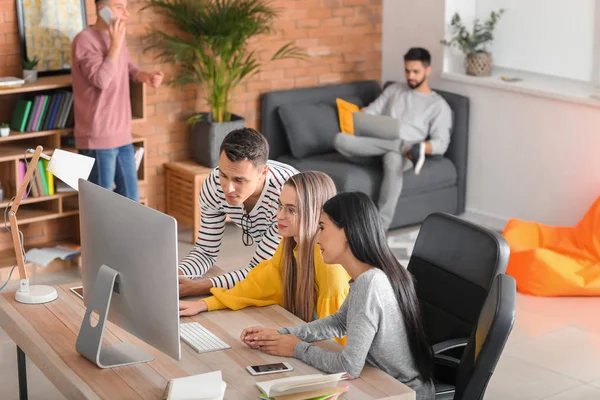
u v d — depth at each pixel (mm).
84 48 5527
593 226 5777
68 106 5746
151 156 6648
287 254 3400
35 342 3107
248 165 3363
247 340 3074
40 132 5625
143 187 6676
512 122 6777
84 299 3205
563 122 6469
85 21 6023
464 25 7246
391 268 2928
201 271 3807
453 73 7133
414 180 6699
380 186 6504
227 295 3426
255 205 3689
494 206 7016
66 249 5938
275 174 3631
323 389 2676
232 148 3342
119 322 3020
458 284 3410
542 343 4883
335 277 3377
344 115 6965
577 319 5203
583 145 6383
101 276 2963
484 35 7039
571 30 6793
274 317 3348
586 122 6332
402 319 2932
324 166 6590
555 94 6434
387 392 2750
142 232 2805
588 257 5711
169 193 6715
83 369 2908
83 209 3104
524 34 7098
